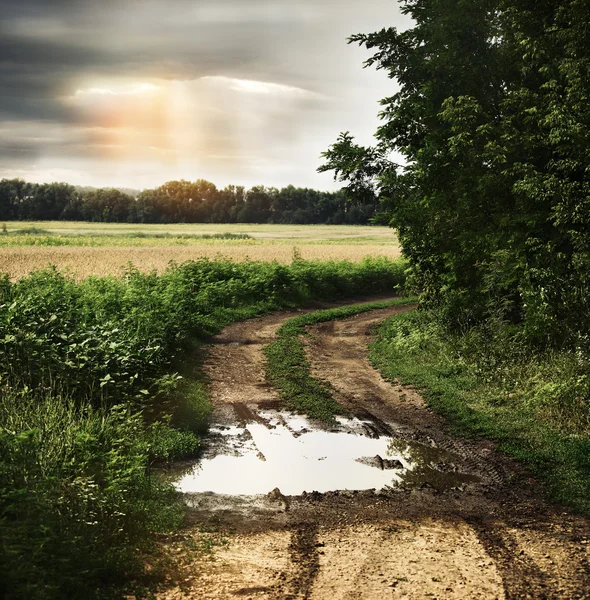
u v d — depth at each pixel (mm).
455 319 16562
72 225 118750
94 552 5027
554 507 7051
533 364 11938
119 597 4660
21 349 9945
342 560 5648
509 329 13609
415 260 18891
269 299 25562
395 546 5988
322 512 6883
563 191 13539
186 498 7172
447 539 6168
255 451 8930
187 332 16281
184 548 5785
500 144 14938
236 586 5023
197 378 12852
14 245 56562
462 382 12320
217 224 139250
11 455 5645
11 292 14797
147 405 9938
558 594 4992
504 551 5867
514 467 8320
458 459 8703
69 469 6395
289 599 4816
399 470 8258
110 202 149750
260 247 57188
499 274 14695
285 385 12617
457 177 16188
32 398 8555
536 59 15062
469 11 16125
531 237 14500
